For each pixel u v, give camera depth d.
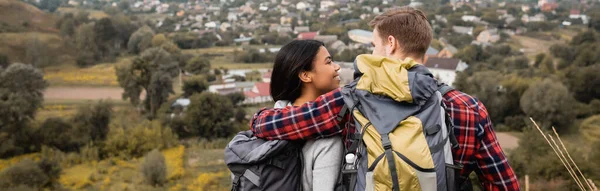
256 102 54.84
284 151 1.80
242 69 76.44
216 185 29.16
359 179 1.61
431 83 1.61
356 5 162.38
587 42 64.06
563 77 48.12
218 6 186.00
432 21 123.00
